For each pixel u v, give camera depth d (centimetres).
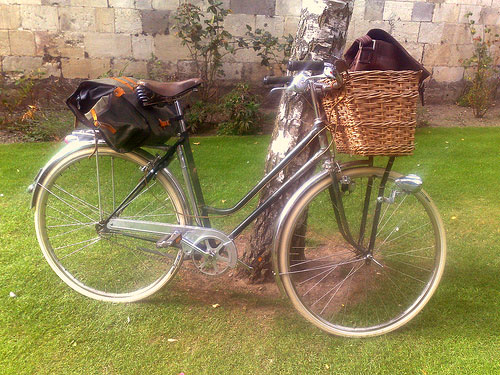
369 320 215
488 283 240
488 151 497
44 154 470
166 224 208
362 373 181
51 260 225
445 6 738
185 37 630
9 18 625
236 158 472
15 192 361
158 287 221
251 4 679
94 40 656
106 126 176
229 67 707
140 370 181
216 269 207
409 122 162
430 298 215
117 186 283
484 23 766
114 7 645
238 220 321
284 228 191
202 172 425
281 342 199
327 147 190
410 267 258
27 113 559
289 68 173
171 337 201
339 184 193
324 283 244
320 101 186
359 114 160
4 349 189
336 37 216
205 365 185
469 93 731
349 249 224
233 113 588
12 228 296
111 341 197
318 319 202
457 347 195
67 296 226
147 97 182
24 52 644
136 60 677
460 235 295
